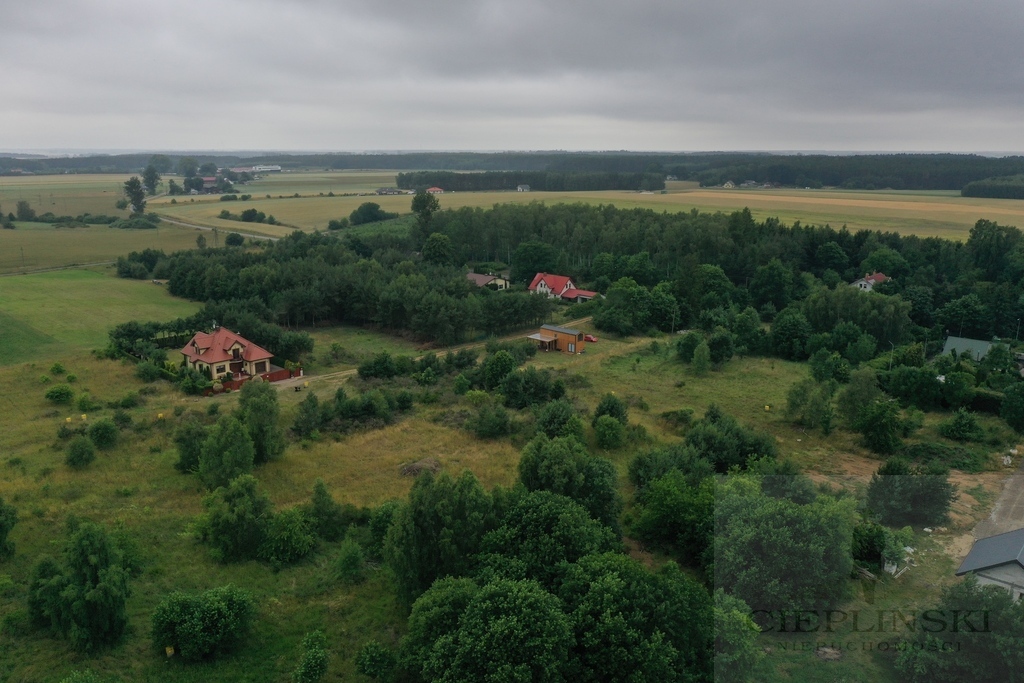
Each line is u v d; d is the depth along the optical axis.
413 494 32.25
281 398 62.09
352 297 92.25
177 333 78.31
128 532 36.09
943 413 59.38
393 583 32.72
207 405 58.19
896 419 52.03
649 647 23.80
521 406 59.00
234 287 98.06
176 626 27.67
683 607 25.36
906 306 84.94
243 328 74.00
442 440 51.25
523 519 31.28
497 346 75.88
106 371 66.38
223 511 34.78
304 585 32.97
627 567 27.12
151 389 61.53
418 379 66.25
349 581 33.16
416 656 25.80
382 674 26.34
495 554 29.70
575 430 49.38
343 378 69.44
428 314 84.12
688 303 97.25
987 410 58.53
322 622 30.42
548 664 23.27
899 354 74.88
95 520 37.38
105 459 45.66
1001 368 70.75
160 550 34.91
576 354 80.31
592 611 25.36
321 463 46.94
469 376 65.19
